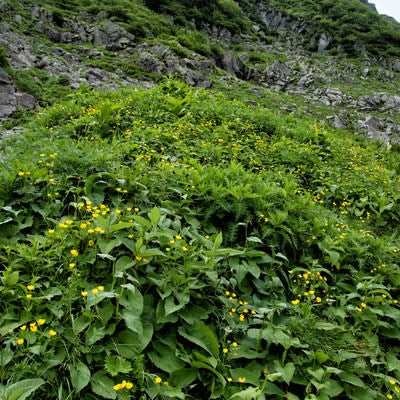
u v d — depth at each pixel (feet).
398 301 15.02
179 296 11.50
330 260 15.98
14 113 58.85
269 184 19.71
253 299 13.37
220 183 18.12
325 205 25.11
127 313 10.54
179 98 38.75
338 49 253.03
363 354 12.07
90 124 28.50
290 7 309.42
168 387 9.77
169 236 12.54
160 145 25.67
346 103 156.15
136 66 108.47
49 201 14.87
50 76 82.84
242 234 16.31
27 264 11.57
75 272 11.14
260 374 10.79
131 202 16.16
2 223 13.11
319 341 11.87
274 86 166.30
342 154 35.35
